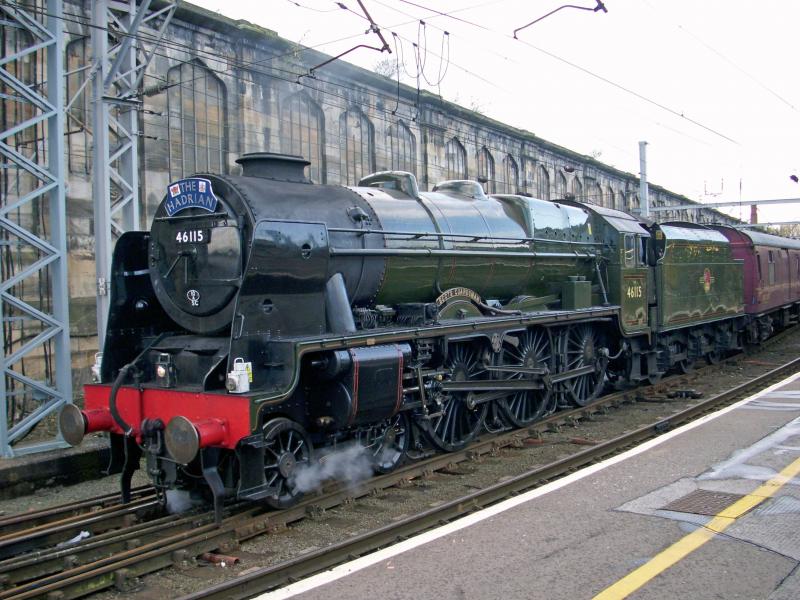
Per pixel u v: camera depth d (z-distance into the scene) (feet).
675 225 49.26
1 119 36.94
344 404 20.71
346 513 20.38
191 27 45.39
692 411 33.24
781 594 13.34
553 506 18.80
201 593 13.99
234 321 19.04
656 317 41.45
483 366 27.91
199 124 46.34
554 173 90.22
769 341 66.95
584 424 32.76
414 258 25.88
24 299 38.14
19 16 27.45
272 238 19.72
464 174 73.00
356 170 59.26
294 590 14.15
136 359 21.50
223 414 18.33
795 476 20.88
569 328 34.06
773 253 64.64
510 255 30.48
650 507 18.49
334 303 22.25
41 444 27.12
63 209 28.30
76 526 19.33
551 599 13.34
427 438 25.54
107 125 30.71
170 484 19.60
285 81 49.42
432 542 16.48
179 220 21.70
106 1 30.50
